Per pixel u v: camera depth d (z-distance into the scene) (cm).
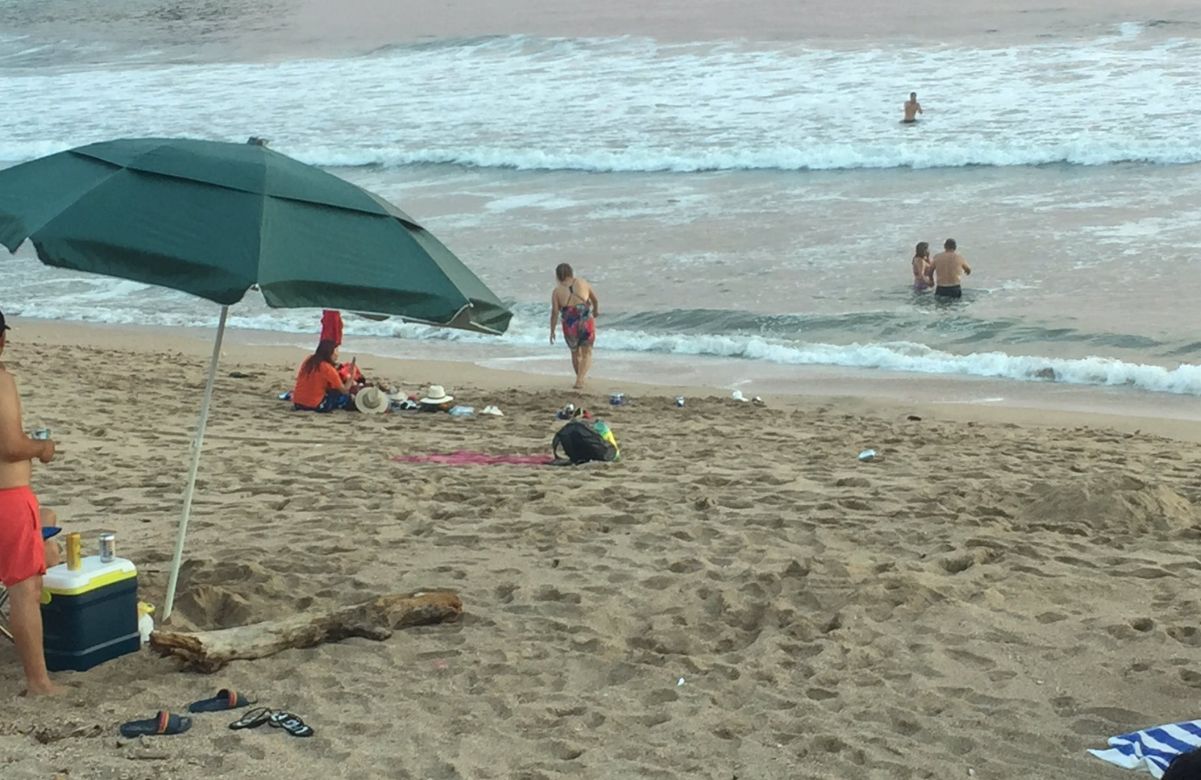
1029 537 740
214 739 452
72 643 522
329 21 5709
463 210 2469
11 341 1727
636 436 1139
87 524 774
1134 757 450
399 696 506
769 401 1394
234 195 479
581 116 3234
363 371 1572
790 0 5138
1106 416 1300
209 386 582
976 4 4662
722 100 3309
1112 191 2328
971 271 1898
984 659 550
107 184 480
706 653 570
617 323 1758
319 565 688
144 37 5634
